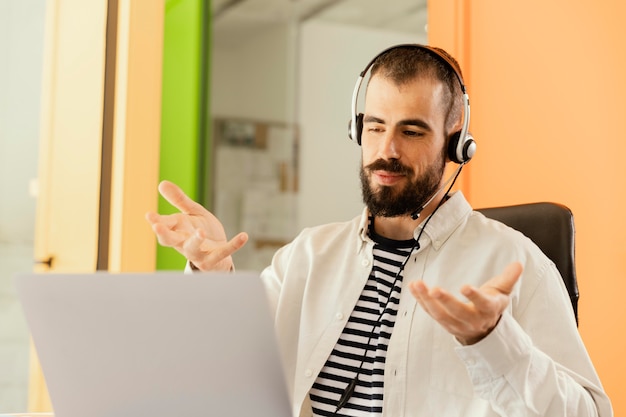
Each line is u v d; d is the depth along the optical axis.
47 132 3.45
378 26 7.10
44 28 3.49
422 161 1.35
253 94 7.41
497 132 2.34
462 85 1.40
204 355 0.93
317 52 7.31
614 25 2.04
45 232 3.43
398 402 1.31
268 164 7.43
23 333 3.48
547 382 1.15
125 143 3.13
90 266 3.19
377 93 1.36
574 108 2.12
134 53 3.15
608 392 2.02
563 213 1.52
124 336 0.95
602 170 2.04
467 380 1.29
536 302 1.33
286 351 1.48
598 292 2.05
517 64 2.28
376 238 1.45
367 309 1.39
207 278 0.89
